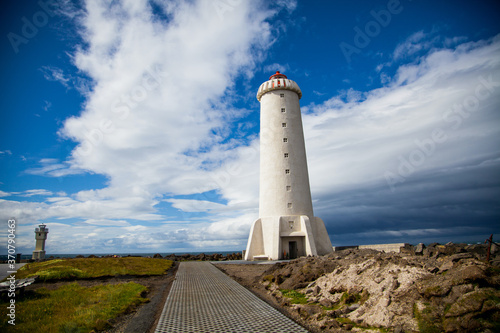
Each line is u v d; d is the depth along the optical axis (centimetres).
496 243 1969
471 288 861
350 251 2578
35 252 4775
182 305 1304
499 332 727
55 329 993
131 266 2722
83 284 1952
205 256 5306
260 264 3331
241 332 950
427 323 847
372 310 1014
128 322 1106
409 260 1230
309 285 1585
